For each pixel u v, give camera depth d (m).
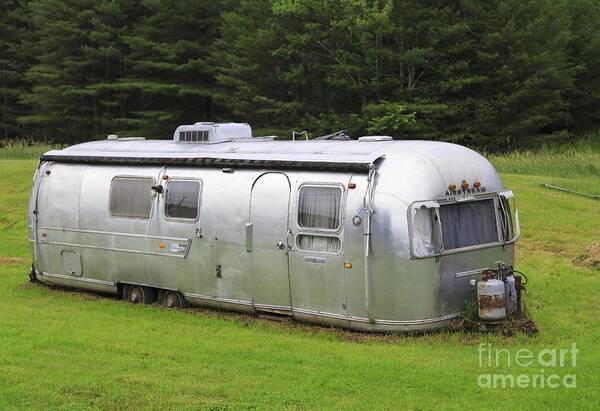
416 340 10.50
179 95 45.31
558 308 12.38
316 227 11.12
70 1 49.66
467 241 11.14
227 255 12.22
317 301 11.24
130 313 12.63
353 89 38.22
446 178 10.92
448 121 39.25
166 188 13.09
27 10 55.88
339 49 38.44
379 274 10.55
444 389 8.32
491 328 10.75
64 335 10.76
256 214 11.82
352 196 10.80
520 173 26.31
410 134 37.44
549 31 39.03
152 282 13.32
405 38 38.09
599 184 22.38
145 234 13.32
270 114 41.91
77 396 8.23
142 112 46.19
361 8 36.94
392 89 38.75
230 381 8.66
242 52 42.16
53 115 50.38
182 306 13.05
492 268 11.43
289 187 11.50
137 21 50.16
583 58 43.75
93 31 48.12
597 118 45.56
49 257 14.94
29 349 10.00
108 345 10.20
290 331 11.27
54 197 14.80
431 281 10.64
